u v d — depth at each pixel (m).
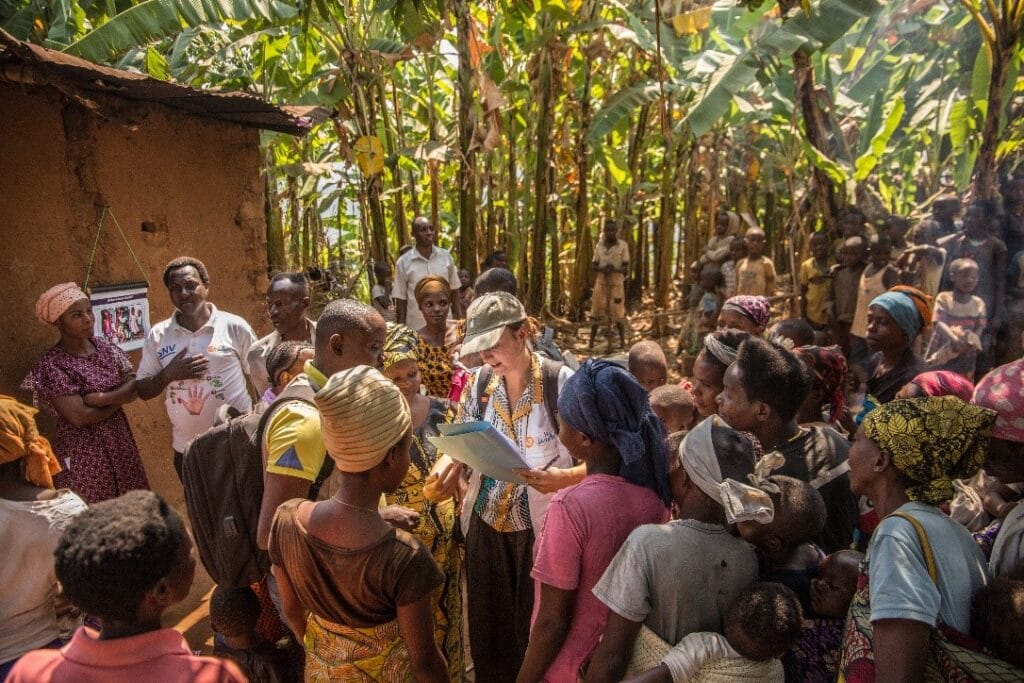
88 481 4.04
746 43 9.87
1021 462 2.13
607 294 11.01
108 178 4.73
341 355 2.58
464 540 3.29
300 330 4.25
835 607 2.07
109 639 1.57
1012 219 6.74
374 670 2.15
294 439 2.40
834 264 8.55
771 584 1.93
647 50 9.50
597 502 2.19
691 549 1.99
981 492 2.66
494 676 3.31
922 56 10.16
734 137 12.69
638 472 2.26
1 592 2.53
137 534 1.56
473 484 3.22
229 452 2.51
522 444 3.11
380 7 8.07
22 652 2.58
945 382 2.94
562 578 2.18
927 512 1.81
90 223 4.65
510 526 3.11
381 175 10.47
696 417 3.41
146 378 4.20
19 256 4.23
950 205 7.11
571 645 2.25
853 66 10.75
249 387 5.68
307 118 5.73
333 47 9.45
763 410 2.62
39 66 3.63
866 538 3.38
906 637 1.64
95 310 4.66
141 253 5.00
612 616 2.02
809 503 2.03
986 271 6.38
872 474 1.89
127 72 4.27
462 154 9.43
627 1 10.31
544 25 9.35
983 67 7.59
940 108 9.82
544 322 11.69
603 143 11.75
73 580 1.53
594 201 14.09
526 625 3.15
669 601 1.99
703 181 13.08
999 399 2.12
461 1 8.15
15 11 6.66
